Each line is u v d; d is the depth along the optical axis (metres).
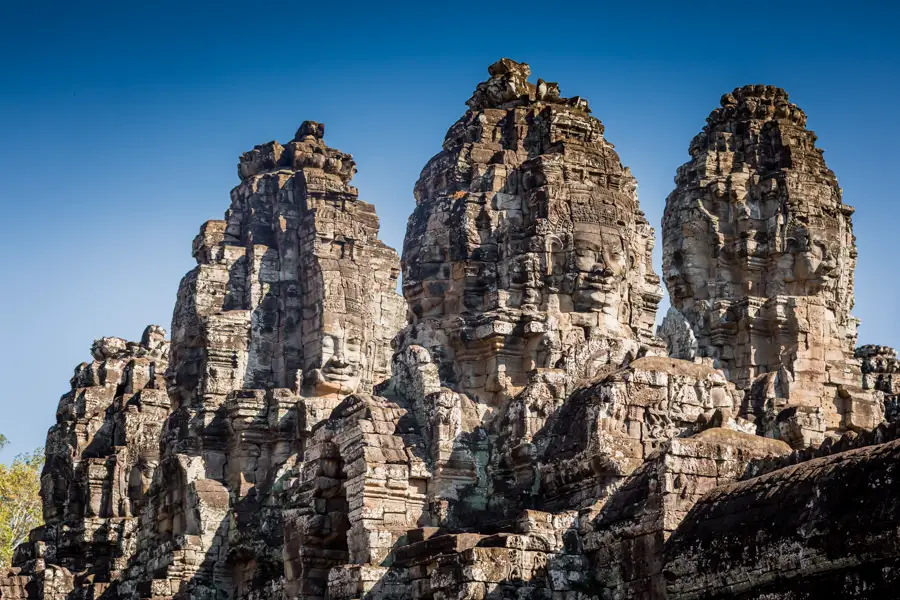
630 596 48.66
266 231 87.94
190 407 82.19
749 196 74.62
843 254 74.44
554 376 59.16
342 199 86.69
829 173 75.56
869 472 39.94
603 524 50.34
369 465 58.03
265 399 79.19
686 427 54.91
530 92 71.25
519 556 50.12
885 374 82.25
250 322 84.31
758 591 41.59
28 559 96.62
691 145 78.75
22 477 125.62
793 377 70.62
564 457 55.25
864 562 38.91
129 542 89.69
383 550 56.91
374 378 83.44
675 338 68.12
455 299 65.75
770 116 77.62
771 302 72.00
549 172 65.56
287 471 72.38
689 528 45.03
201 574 74.62
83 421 101.81
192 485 76.88
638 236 68.06
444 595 50.56
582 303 64.12
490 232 66.12
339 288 83.50
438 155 70.56
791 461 47.25
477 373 64.12
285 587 62.06
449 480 58.31
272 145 90.81
